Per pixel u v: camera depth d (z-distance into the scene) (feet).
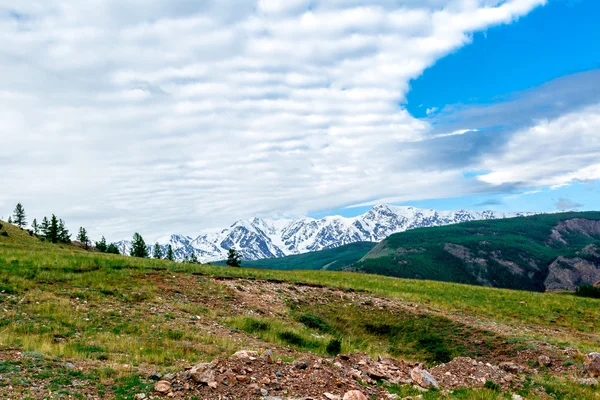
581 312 121.60
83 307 72.33
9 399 33.35
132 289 89.35
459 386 50.26
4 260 99.66
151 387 38.19
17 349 47.55
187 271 119.44
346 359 53.62
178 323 71.00
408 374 51.85
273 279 128.57
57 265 100.32
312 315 98.63
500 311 119.34
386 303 114.83
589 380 59.98
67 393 36.04
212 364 42.29
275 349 64.80
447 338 91.40
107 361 47.01
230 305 93.15
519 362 74.90
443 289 152.05
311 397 37.14
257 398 36.78
